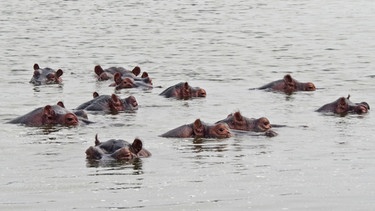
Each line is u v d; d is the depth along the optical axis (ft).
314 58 487.61
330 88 379.14
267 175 212.84
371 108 324.39
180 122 294.87
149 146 252.21
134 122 295.89
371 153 239.09
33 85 397.60
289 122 292.81
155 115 311.27
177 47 545.85
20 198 191.31
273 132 267.59
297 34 615.57
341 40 575.38
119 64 471.21
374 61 470.80
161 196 192.34
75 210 180.86
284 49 531.09
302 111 317.42
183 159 233.14
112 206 184.03
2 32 632.38
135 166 224.74
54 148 249.96
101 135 270.67
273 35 611.88
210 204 185.26
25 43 566.77
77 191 197.47
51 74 405.59
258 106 330.54
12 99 353.10
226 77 417.69
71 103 343.05
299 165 224.12
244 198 190.19
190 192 196.03
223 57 495.82
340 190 197.16
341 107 313.73
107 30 650.02
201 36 609.42
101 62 479.41
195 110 322.34
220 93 366.63
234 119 275.18
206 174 214.48
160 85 394.32
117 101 324.39
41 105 336.49
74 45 558.56
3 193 196.03
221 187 200.64
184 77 419.95
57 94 368.68
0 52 521.24
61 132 276.21
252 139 261.65
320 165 223.92
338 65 456.45
